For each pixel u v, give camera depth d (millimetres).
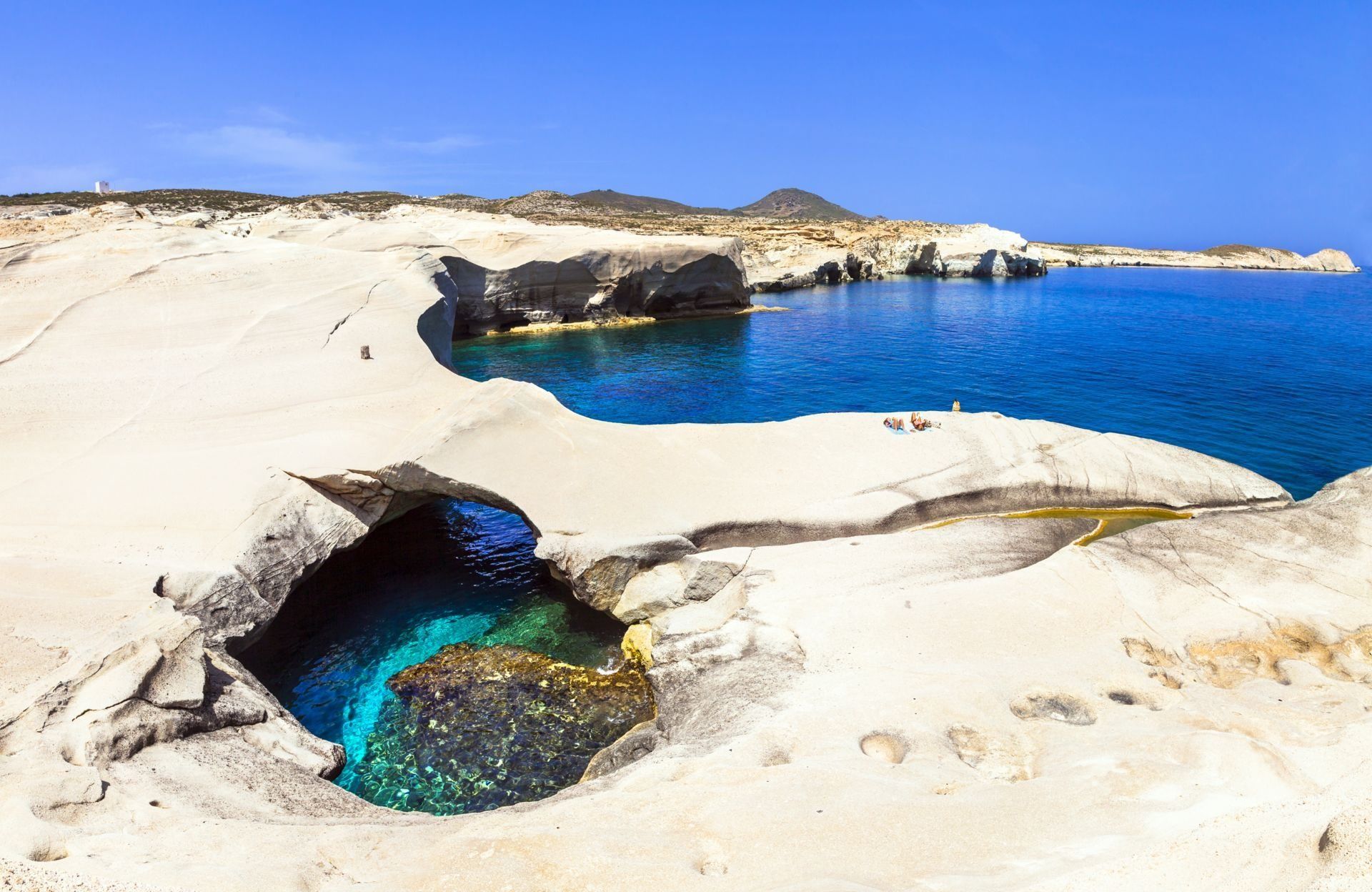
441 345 35812
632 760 12750
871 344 51344
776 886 7582
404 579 20016
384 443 20609
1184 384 37781
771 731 11562
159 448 20156
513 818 9531
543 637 17375
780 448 22859
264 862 8117
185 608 14516
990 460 22984
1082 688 12820
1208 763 9703
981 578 16703
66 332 26938
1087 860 7496
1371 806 5863
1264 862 6145
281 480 19047
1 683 11062
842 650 14336
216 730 12062
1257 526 18219
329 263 36062
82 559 15344
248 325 28734
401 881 7934
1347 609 15047
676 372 42781
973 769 10656
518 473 19938
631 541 17641
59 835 8383
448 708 15000
